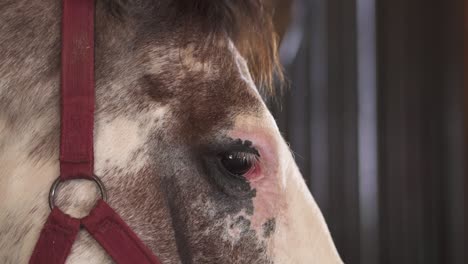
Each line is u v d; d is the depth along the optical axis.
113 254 1.33
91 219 1.33
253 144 1.38
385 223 4.50
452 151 4.54
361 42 4.43
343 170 4.46
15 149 1.35
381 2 4.47
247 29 1.43
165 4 1.40
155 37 1.38
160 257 1.35
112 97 1.36
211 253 1.37
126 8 1.38
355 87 4.45
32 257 1.33
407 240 4.52
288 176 1.41
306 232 1.40
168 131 1.36
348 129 4.44
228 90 1.39
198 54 1.39
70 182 1.34
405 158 4.51
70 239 1.33
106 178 1.35
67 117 1.34
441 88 4.55
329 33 4.40
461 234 4.53
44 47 1.36
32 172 1.34
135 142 1.36
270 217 1.39
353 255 4.47
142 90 1.37
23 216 1.34
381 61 4.48
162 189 1.36
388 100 4.49
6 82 1.36
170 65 1.38
